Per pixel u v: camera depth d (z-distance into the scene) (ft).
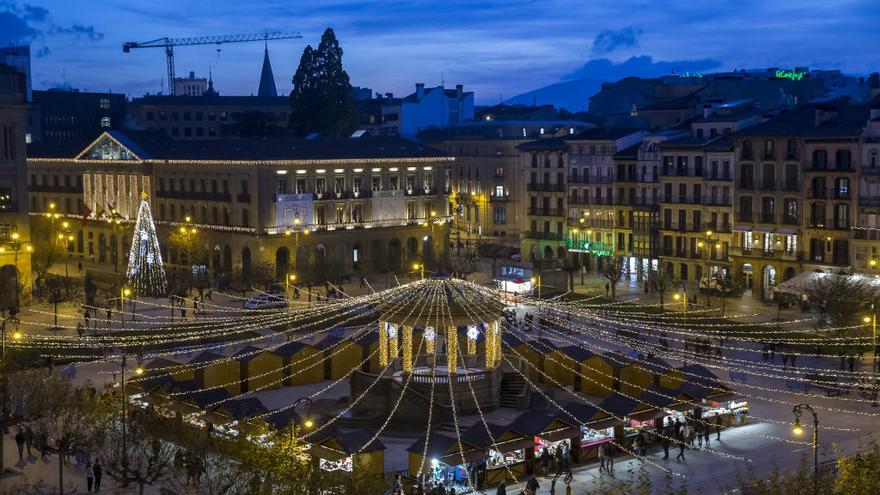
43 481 243.60
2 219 477.36
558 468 243.19
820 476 205.05
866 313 355.77
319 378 331.57
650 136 536.01
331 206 559.79
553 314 431.84
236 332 390.63
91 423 241.96
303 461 224.33
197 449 224.74
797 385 315.99
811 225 447.01
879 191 424.87
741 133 470.80
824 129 445.37
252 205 536.83
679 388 278.26
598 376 311.47
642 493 204.95
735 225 476.13
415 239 592.60
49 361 330.95
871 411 292.81
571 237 583.17
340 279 511.40
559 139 617.62
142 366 320.29
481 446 239.09
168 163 587.68
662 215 516.32
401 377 294.87
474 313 291.38
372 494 200.44
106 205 629.10
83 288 499.51
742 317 418.31
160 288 495.00
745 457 254.06
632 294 483.10
